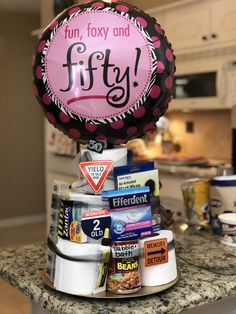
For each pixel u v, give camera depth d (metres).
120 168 0.97
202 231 1.46
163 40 0.95
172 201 3.04
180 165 3.41
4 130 5.58
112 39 0.90
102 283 0.92
